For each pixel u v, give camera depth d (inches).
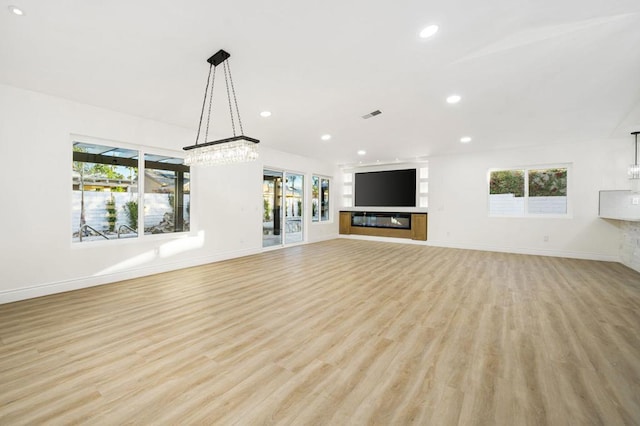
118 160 164.2
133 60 101.9
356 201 363.9
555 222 235.1
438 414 58.4
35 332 94.9
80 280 143.9
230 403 61.5
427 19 79.0
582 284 153.5
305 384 68.2
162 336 92.7
